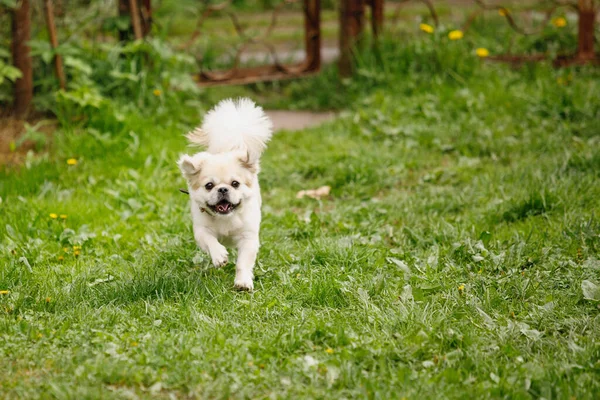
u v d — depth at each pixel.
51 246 6.35
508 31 13.57
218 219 5.66
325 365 4.31
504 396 4.02
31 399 3.98
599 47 12.53
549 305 5.06
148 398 4.05
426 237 6.54
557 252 6.00
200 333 4.71
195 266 6.00
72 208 7.11
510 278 5.57
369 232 6.69
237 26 11.80
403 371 4.21
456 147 8.95
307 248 6.18
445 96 10.49
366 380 4.11
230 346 4.53
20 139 8.63
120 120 9.00
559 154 8.09
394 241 6.54
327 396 4.03
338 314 5.04
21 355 4.47
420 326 4.76
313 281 5.43
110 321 4.92
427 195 7.54
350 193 7.96
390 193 7.89
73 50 9.34
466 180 7.98
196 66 12.12
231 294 5.42
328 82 12.02
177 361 4.36
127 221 7.03
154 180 7.96
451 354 4.42
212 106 10.85
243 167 5.71
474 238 6.39
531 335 4.68
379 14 12.16
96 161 8.37
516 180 7.55
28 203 7.14
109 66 9.78
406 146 9.16
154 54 9.88
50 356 4.46
